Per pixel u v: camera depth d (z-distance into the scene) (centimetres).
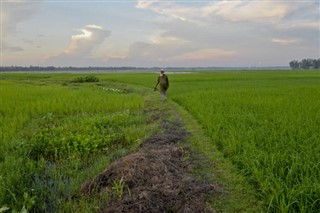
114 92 2255
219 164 592
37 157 690
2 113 1159
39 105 1309
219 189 475
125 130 918
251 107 1179
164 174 516
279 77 4712
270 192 431
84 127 936
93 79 4138
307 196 393
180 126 997
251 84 2931
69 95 1800
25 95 1784
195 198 438
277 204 398
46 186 516
